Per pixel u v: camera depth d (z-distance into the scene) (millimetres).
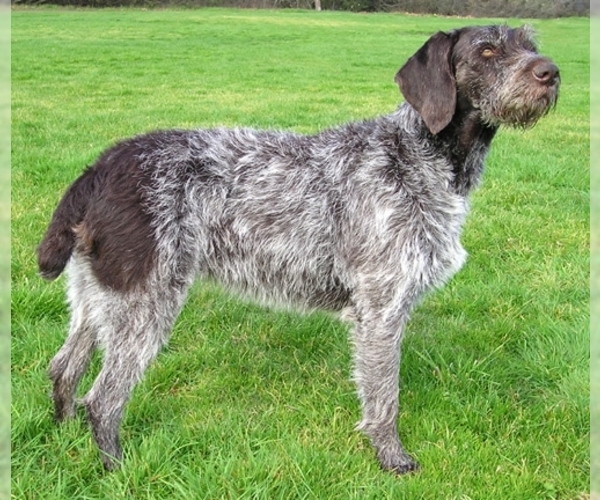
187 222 1288
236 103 4379
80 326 1318
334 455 1296
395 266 1308
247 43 8672
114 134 3336
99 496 1212
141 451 1273
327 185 1354
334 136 1409
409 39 9914
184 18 12430
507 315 1771
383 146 1363
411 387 1508
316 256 1358
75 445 1291
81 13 12992
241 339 1669
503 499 1223
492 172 2838
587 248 2123
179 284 1282
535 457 1325
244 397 1472
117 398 1255
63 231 1251
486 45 1335
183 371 1535
